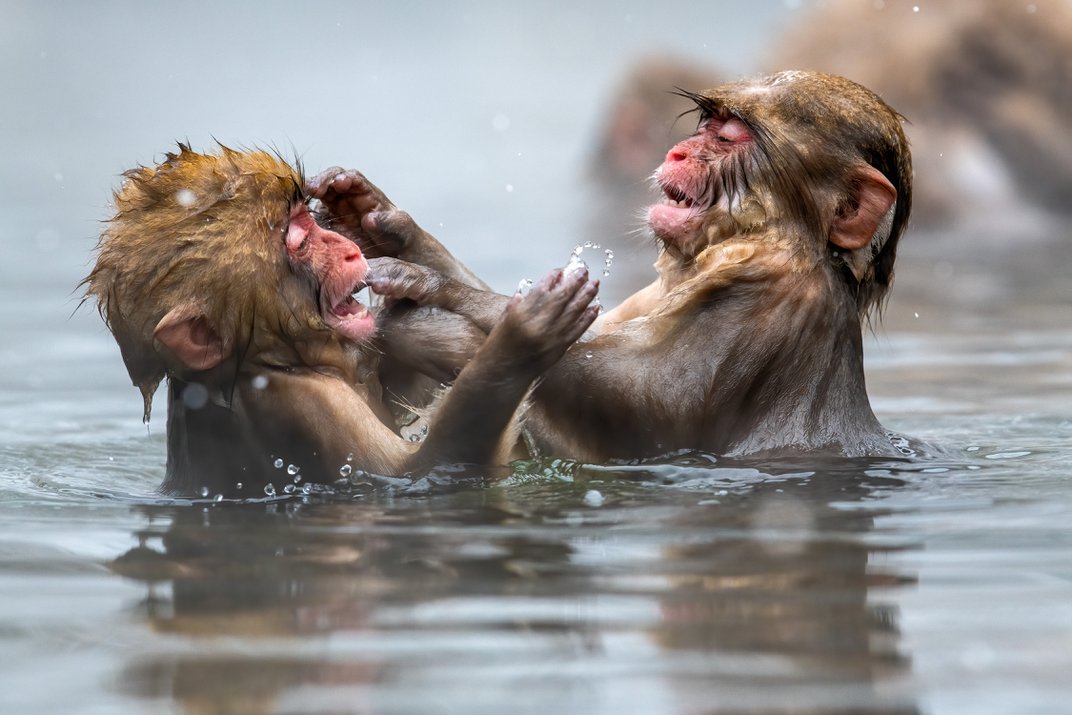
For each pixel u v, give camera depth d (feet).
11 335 66.54
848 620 23.73
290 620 23.93
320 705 20.02
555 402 38.52
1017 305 72.13
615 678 20.99
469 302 38.86
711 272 39.91
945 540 29.43
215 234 36.32
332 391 36.78
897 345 62.34
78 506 34.50
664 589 25.58
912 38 111.65
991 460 38.88
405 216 41.60
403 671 21.35
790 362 39.45
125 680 21.08
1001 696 20.29
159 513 33.35
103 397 53.26
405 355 38.58
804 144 40.70
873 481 35.73
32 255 92.79
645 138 125.90
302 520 31.96
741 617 23.89
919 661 21.71
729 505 32.96
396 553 28.50
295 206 37.88
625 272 82.02
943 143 108.06
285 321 36.86
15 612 24.58
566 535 29.96
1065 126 109.19
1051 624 23.50
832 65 113.09
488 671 21.29
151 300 36.04
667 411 38.42
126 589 26.07
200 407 36.94
